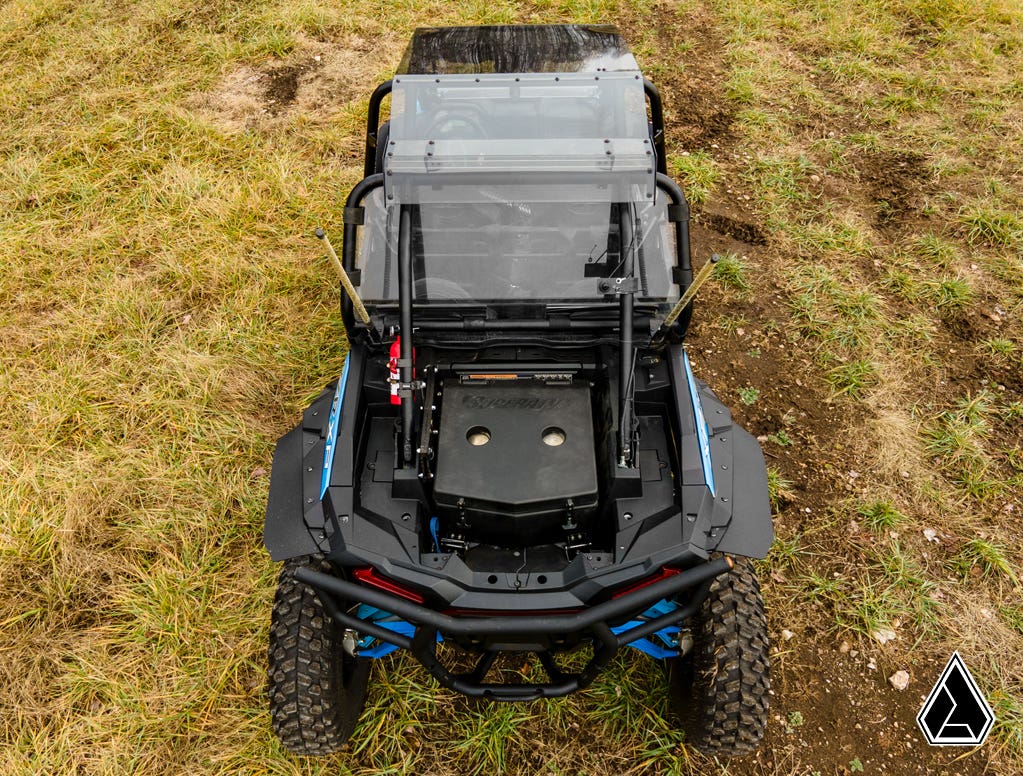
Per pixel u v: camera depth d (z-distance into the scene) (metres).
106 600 3.87
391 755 3.33
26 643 3.71
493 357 3.22
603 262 3.18
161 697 3.50
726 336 5.08
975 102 6.99
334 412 3.05
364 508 2.79
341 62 7.47
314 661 2.84
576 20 7.89
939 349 5.04
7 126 6.80
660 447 3.03
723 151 6.48
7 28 7.99
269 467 4.38
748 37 7.74
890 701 3.51
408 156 2.99
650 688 3.50
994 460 4.47
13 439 4.54
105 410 4.68
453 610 2.58
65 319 5.18
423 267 3.19
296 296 5.27
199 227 5.82
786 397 4.75
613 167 2.96
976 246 5.71
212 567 3.94
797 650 3.67
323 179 6.13
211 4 8.20
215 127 6.64
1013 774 3.29
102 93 7.09
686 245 3.04
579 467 2.79
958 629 3.74
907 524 4.15
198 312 5.25
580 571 2.61
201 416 4.62
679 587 2.45
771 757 3.34
